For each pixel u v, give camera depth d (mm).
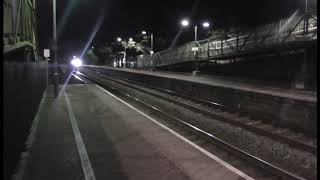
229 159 11258
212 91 25297
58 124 17109
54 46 30969
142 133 15031
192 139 14000
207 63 61250
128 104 24969
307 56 36906
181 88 31594
